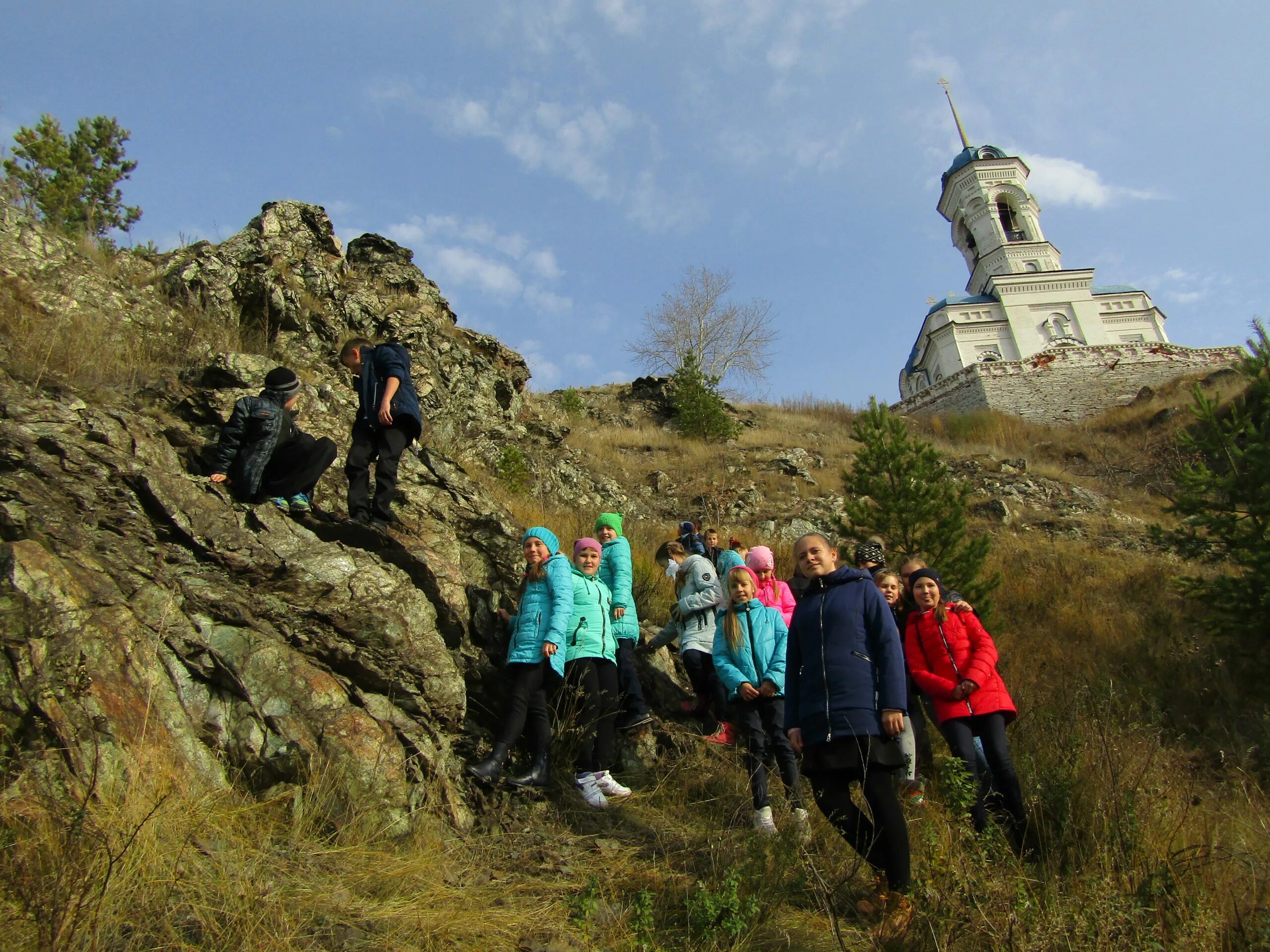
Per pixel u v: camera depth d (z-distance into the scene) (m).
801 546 4.35
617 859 4.26
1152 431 26.83
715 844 4.27
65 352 6.20
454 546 6.45
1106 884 3.38
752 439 24.17
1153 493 22.09
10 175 9.62
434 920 3.28
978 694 4.80
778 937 3.52
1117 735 5.38
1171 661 9.68
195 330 8.27
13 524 4.11
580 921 3.42
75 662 3.58
